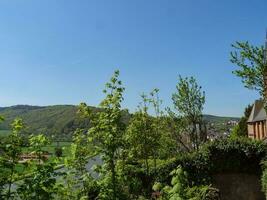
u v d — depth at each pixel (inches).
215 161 1209.4
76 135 588.4
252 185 1227.2
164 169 1094.4
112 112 568.4
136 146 1024.9
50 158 420.5
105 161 564.1
